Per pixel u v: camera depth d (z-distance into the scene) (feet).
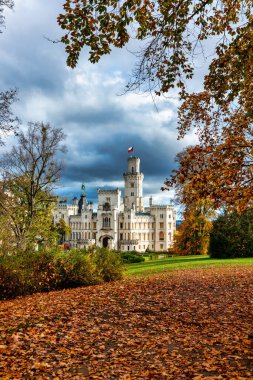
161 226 475.31
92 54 34.83
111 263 80.53
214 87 38.09
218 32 37.58
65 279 70.08
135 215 476.13
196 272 81.66
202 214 185.68
